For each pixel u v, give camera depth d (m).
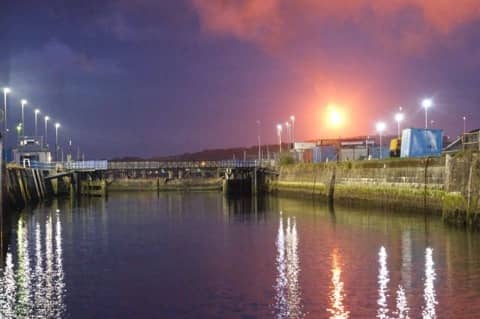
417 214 67.75
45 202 104.62
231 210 83.75
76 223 68.00
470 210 52.59
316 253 44.38
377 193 79.19
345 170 90.69
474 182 52.22
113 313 30.25
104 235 57.06
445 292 32.34
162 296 33.19
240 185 133.00
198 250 47.41
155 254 45.88
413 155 78.81
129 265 41.56
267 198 111.25
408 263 39.59
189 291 34.09
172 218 73.50
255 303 31.30
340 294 32.50
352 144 129.50
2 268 40.72
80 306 31.44
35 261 43.25
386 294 32.22
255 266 40.38
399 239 49.12
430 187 66.75
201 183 155.38
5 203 65.31
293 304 30.91
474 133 62.53
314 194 103.06
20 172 92.81
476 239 47.56
